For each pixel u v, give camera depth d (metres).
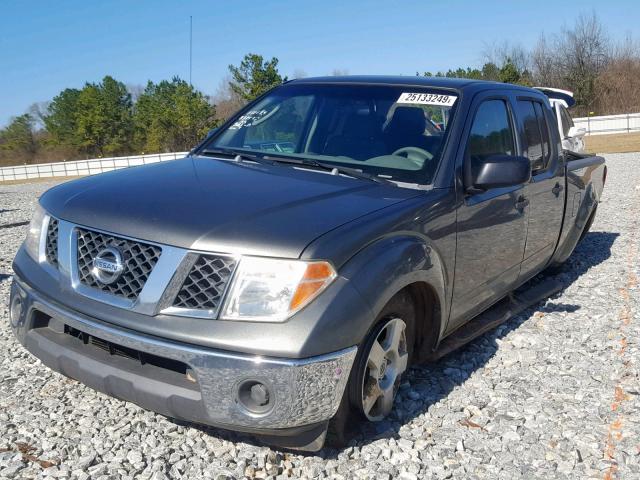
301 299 2.60
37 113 88.50
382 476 2.88
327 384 2.62
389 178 3.55
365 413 3.05
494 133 4.23
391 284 2.88
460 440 3.24
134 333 2.67
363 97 4.15
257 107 4.50
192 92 61.56
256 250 2.62
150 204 2.96
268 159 3.86
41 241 3.18
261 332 2.55
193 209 2.88
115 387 2.76
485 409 3.57
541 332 4.79
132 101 82.12
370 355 2.99
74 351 2.90
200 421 2.65
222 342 2.55
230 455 3.00
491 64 54.88
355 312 2.69
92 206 3.03
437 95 4.02
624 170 16.78
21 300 3.12
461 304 3.80
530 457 3.12
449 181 3.55
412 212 3.19
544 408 3.60
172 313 2.64
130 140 78.00
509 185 3.59
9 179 48.31
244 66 45.94
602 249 7.58
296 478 2.86
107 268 2.79
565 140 10.80
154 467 2.89
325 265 2.66
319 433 2.79
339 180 3.47
